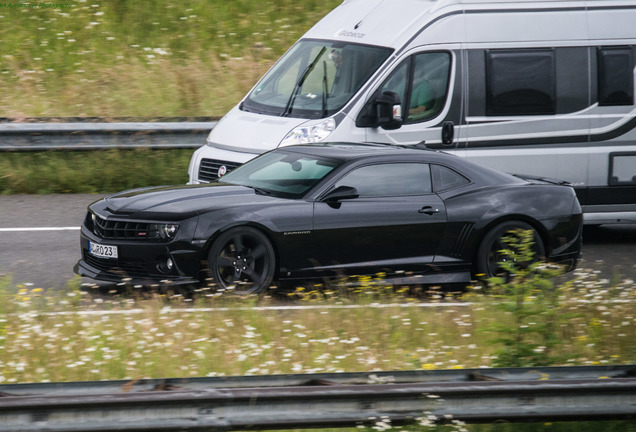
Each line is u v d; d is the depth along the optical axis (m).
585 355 24.58
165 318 26.44
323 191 32.53
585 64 43.44
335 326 27.02
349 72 42.66
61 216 46.03
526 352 22.88
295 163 34.59
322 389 18.06
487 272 34.03
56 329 25.05
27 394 18.09
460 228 33.59
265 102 44.12
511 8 43.25
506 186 34.88
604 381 18.83
